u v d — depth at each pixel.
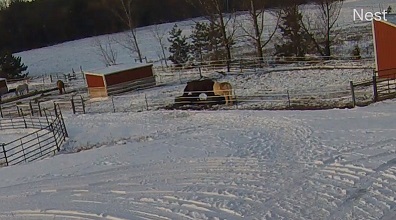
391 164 12.13
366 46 45.25
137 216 11.19
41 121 31.39
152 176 14.20
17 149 25.80
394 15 27.05
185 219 10.57
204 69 43.94
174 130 22.19
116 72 38.56
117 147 19.47
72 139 24.75
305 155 14.22
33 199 13.60
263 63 42.22
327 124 18.11
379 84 25.73
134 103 32.94
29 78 61.50
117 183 13.99
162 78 43.09
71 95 42.44
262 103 26.72
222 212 10.65
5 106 41.56
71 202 12.88
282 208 10.38
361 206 9.91
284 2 49.81
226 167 14.09
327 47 42.53
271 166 13.58
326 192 10.92
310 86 29.66
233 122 21.89
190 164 14.98
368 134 15.48
